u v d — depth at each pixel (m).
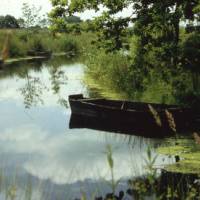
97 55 25.52
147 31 15.22
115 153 9.70
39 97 19.77
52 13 15.92
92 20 15.65
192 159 8.34
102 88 20.55
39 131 12.76
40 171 8.41
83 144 10.94
